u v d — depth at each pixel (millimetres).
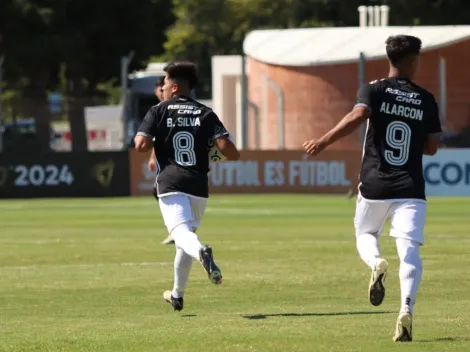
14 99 98875
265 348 22547
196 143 27156
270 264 40875
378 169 24359
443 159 89562
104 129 132875
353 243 50188
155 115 27312
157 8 151500
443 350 22188
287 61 117812
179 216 26766
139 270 39250
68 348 22953
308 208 77750
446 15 167250
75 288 34125
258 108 112312
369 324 26047
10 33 138125
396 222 24078
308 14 187875
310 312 28422
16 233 58125
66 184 92750
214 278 25312
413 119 24281
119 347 23000
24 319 27750
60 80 154625
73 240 53250
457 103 109312
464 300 30359
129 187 93438
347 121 24234
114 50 148250
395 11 168500
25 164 92500
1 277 37344
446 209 75688
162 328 25781
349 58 114938
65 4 139250
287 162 93438
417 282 23453
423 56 111375
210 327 25812
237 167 93562
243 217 69375
